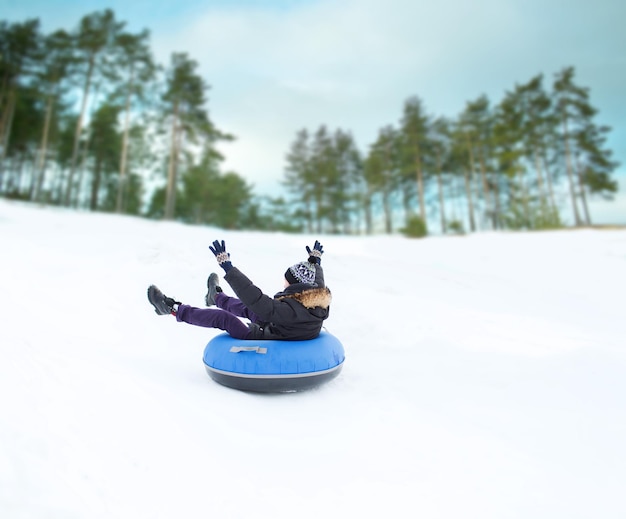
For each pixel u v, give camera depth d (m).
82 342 3.33
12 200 25.80
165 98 31.69
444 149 42.25
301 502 1.81
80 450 1.73
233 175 49.97
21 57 29.77
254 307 2.92
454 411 2.87
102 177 46.62
